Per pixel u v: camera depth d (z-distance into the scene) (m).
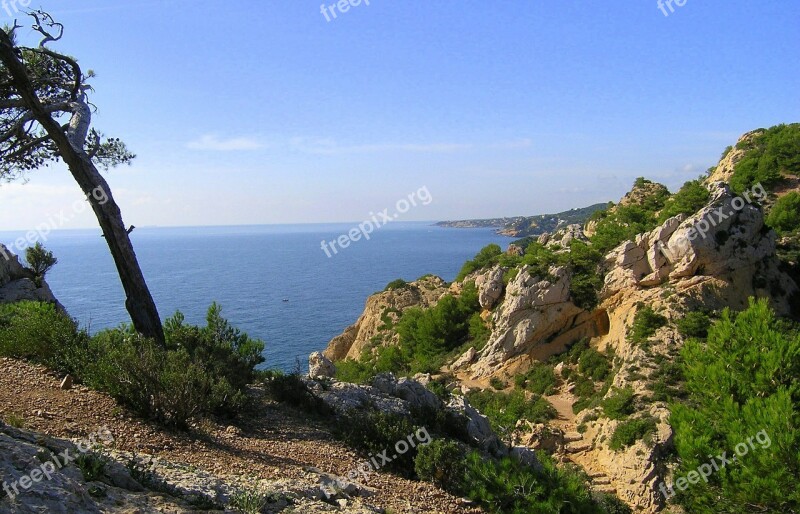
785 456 12.96
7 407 9.70
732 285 39.94
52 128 14.62
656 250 42.81
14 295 23.75
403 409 17.11
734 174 63.97
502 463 13.12
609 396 36.12
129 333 16.22
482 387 46.19
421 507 10.48
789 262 43.94
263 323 99.56
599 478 30.47
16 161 18.02
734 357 15.98
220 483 8.23
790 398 13.80
